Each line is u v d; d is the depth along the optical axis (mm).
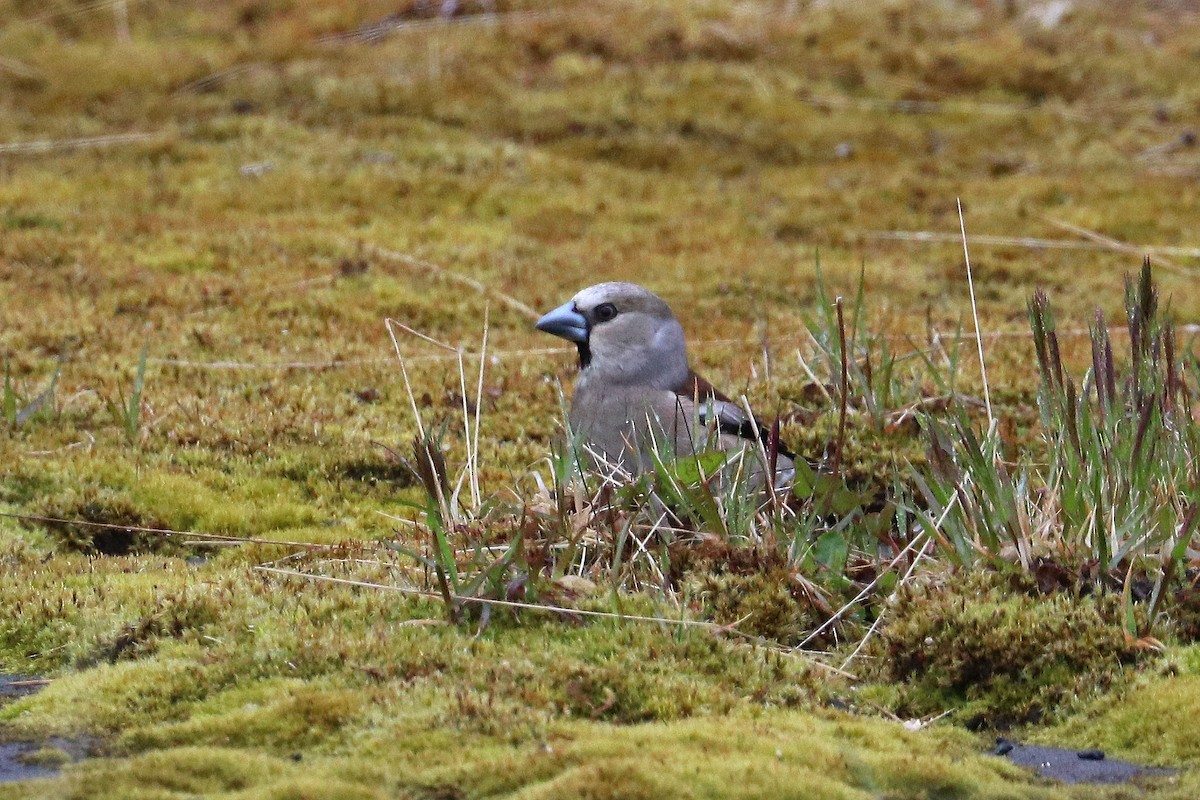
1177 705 7129
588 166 19891
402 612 7922
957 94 22750
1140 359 8539
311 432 11531
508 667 7156
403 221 17750
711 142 20797
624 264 16469
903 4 25031
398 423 11945
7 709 7082
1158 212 18766
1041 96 22859
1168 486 8414
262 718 6730
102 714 6953
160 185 18344
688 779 6031
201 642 7676
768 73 22703
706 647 7598
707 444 9242
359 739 6570
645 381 10836
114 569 8898
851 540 8836
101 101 20812
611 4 24141
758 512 9047
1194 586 8016
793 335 14133
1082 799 6379
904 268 16844
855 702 7508
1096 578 8070
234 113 20656
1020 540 8211
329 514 10398
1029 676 7543
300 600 8031
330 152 19578
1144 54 24203
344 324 14273
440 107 21078
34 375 12422
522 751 6398
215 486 10672
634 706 7020
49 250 15555
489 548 8383
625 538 8547
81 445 10953
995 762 6766
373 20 23359
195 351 13281
